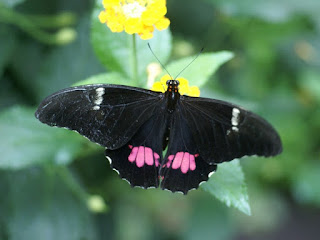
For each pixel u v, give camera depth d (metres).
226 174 0.34
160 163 0.34
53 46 0.42
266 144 0.32
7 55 0.41
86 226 0.41
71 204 0.41
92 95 0.33
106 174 0.45
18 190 0.41
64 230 0.41
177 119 0.34
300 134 0.50
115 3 0.34
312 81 0.50
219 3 0.43
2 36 0.41
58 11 0.43
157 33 0.37
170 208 0.47
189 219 0.47
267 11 0.43
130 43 0.37
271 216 0.51
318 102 0.51
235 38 0.46
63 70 0.41
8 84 0.42
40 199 0.41
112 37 0.36
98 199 0.41
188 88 0.35
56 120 0.32
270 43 0.48
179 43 0.44
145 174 0.34
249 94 0.48
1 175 0.41
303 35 0.51
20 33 0.42
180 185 0.34
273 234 0.59
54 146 0.37
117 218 0.46
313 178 0.50
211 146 0.33
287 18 0.43
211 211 0.47
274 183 0.52
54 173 0.41
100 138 0.33
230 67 0.47
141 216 0.47
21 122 0.37
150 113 0.34
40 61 0.42
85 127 0.33
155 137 0.34
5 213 0.40
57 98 0.32
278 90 0.51
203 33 0.45
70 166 0.42
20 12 0.42
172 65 0.36
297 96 0.52
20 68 0.42
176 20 0.45
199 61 0.36
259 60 0.48
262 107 0.48
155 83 0.35
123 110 0.33
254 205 0.50
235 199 0.34
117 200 0.46
